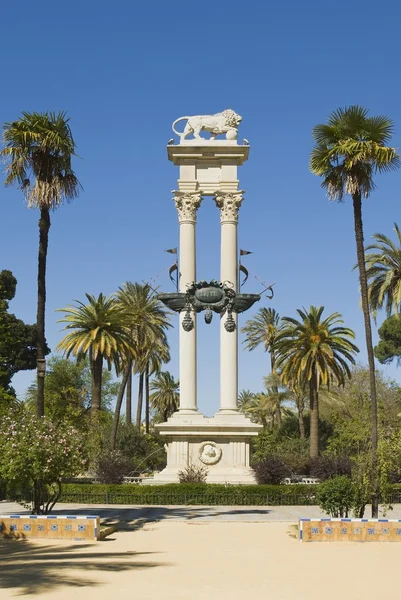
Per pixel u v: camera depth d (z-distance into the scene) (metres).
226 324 32.59
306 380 57.81
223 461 42.47
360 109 29.27
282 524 28.30
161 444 69.81
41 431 26.08
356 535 22.62
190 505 36.19
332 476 45.00
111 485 37.56
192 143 45.72
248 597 13.44
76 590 13.73
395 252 49.34
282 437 69.88
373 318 50.81
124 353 59.97
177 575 15.88
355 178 29.41
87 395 85.50
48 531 22.94
